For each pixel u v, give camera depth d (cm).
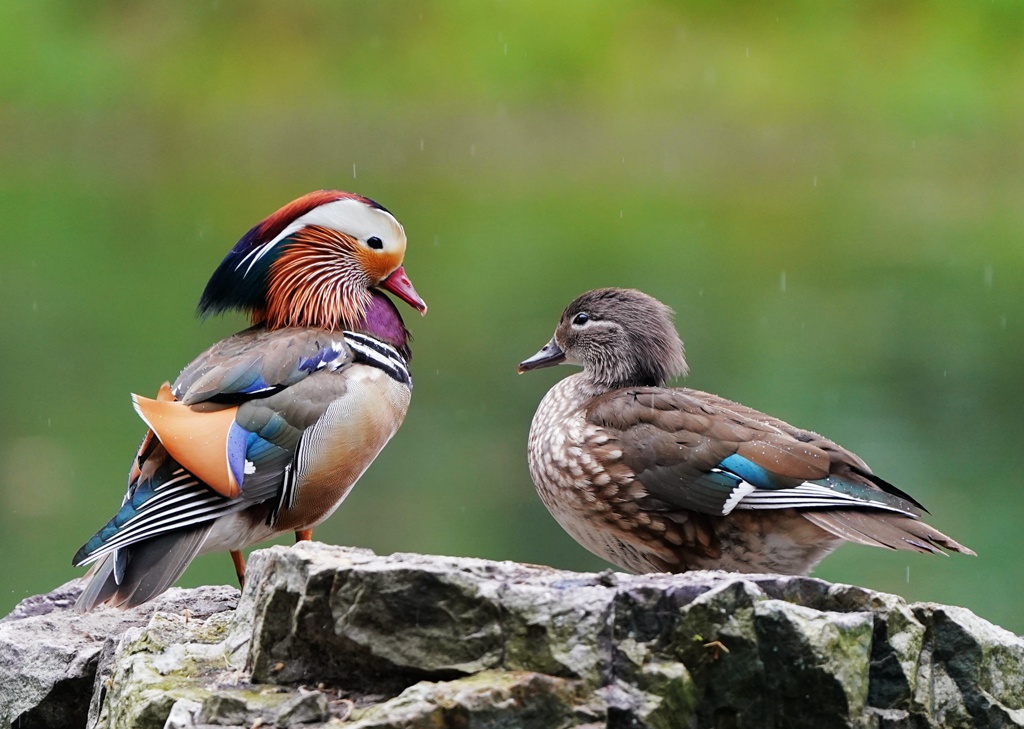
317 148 2891
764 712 480
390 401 727
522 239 2338
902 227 2477
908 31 3022
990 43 2997
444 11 3066
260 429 671
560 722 451
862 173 2784
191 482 636
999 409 1527
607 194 2742
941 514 1284
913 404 1541
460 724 441
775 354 1712
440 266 2158
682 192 2778
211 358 702
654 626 476
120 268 2169
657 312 824
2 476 1336
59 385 1599
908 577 1193
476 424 1519
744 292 2027
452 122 2909
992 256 2275
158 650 537
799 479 693
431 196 2700
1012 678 525
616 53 3008
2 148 2906
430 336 1795
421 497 1339
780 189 2791
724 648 473
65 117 2927
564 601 470
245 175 2811
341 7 3103
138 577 614
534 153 2897
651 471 713
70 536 1230
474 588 471
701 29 3052
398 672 479
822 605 508
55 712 586
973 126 2855
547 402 795
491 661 470
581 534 758
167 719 484
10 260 2181
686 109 2916
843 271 2162
